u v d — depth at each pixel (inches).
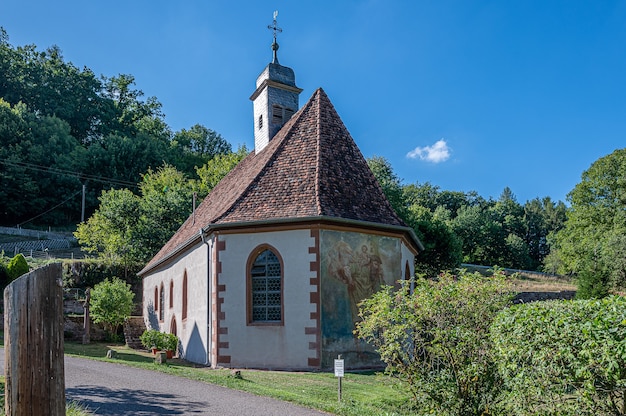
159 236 1581.0
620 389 265.3
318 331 665.0
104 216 1688.0
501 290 405.1
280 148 810.2
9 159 2603.3
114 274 1539.1
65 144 2935.5
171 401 412.8
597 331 264.4
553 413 289.0
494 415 376.5
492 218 3814.0
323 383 547.8
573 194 1982.0
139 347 1026.7
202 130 3882.9
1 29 3440.0
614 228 1815.9
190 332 824.9
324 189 724.7
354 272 700.7
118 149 2945.4
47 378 129.7
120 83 3740.2
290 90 1050.7
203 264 776.9
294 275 686.5
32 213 2711.6
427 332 404.8
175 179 2331.4
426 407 402.6
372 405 447.8
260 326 692.1
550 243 3604.8
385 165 1996.8
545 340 291.1
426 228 1621.6
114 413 367.2
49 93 3368.6
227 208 737.0
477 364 378.3
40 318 130.0
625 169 1852.9
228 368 688.4
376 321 431.5
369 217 728.3
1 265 1362.0
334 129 828.0
